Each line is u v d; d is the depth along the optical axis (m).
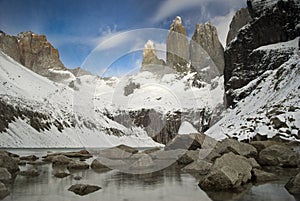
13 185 6.00
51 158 13.78
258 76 59.69
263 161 9.74
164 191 5.29
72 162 9.95
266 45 64.62
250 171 6.61
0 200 4.57
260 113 35.59
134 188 5.62
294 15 63.59
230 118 45.16
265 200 4.47
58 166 10.29
